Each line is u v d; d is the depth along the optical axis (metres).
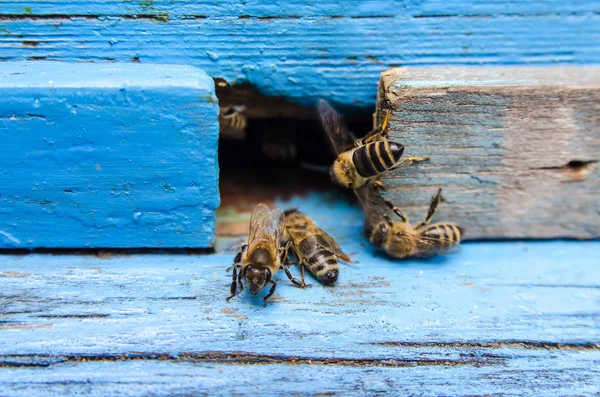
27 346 0.12
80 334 0.12
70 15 0.13
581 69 0.14
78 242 0.13
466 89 0.13
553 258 0.14
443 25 0.13
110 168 0.13
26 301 0.12
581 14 0.14
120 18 0.13
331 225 0.14
